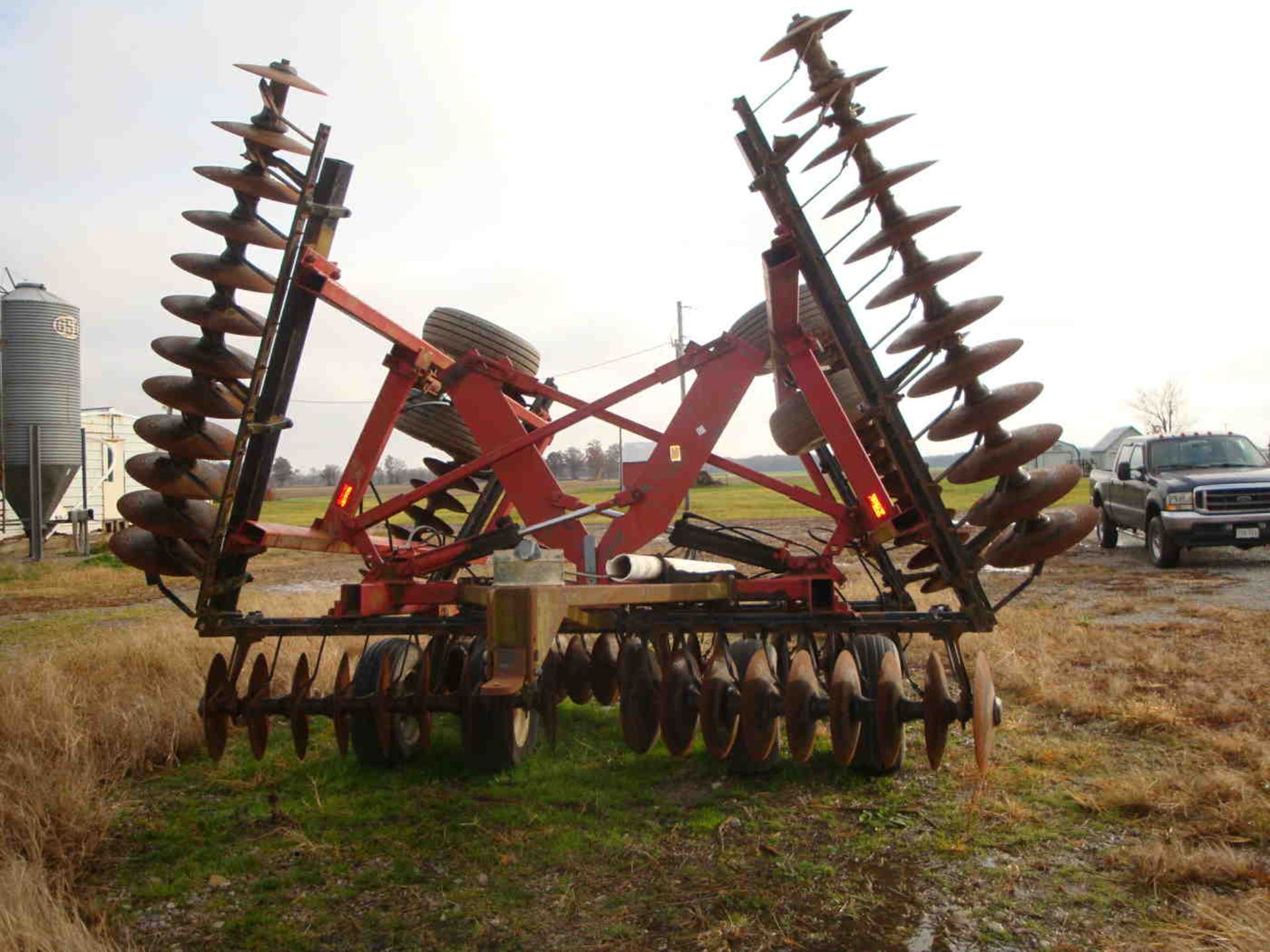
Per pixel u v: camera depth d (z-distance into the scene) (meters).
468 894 3.98
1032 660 8.03
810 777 5.41
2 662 9.24
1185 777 5.03
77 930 3.44
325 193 5.70
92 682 7.75
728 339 6.27
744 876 4.10
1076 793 4.99
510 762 5.61
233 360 5.88
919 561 5.83
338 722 5.21
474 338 6.86
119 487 35.59
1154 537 16.41
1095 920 3.60
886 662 4.96
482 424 6.60
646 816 4.87
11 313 24.91
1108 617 10.84
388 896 3.98
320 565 25.77
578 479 98.12
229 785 5.55
